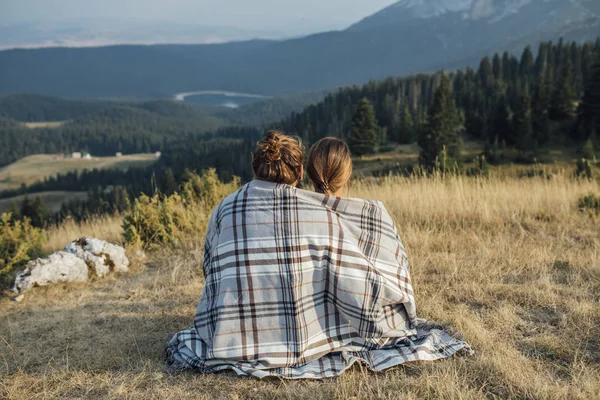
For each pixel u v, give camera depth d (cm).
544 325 355
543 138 8438
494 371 290
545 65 15000
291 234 295
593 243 579
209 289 305
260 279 293
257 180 312
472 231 652
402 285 315
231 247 297
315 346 300
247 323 292
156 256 669
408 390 268
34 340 383
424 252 566
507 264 505
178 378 298
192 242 718
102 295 498
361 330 300
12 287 523
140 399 276
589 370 290
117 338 371
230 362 295
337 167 322
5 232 671
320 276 299
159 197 823
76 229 1027
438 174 946
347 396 268
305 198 303
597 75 8294
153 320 409
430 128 7044
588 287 427
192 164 13025
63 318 429
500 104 9325
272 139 309
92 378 306
